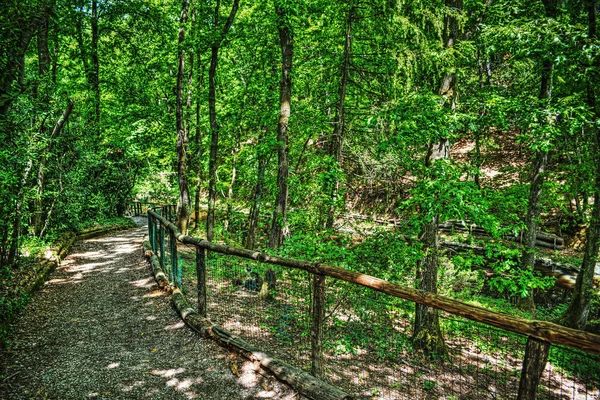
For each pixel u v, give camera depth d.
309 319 4.74
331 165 5.68
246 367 3.61
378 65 7.95
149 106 15.87
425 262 5.82
